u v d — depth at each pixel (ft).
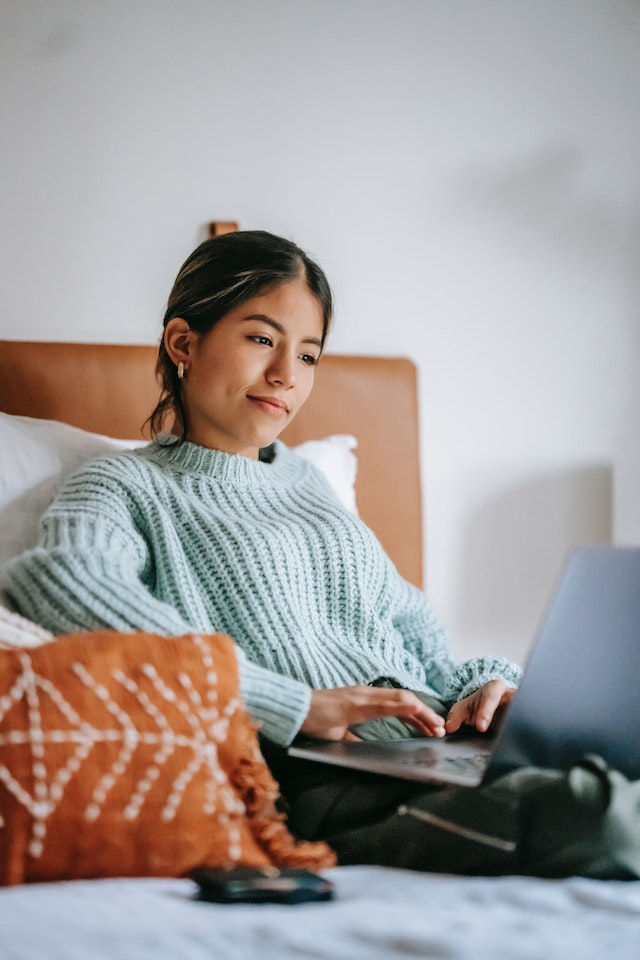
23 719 2.92
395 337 7.70
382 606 5.05
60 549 3.99
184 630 3.84
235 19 7.22
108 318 6.84
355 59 7.57
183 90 7.07
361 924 2.43
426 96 7.77
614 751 3.29
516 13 8.00
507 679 4.95
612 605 3.16
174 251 7.04
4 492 4.88
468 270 7.91
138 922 2.42
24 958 2.11
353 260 7.57
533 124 8.07
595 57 8.21
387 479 7.33
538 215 8.09
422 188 7.77
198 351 5.00
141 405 6.51
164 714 3.13
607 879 2.95
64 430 5.44
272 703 3.76
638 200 8.27
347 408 7.24
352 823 3.63
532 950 2.23
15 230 6.64
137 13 6.95
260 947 2.26
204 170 7.13
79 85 6.81
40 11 6.72
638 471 7.59
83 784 2.93
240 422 4.96
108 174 6.87
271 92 7.32
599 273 8.25
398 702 3.89
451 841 3.15
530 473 8.09
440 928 2.39
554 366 8.16
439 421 7.83
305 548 4.75
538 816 2.99
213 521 4.65
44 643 3.29
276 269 4.95
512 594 8.05
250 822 3.27
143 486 4.66
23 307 6.64
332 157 7.50
